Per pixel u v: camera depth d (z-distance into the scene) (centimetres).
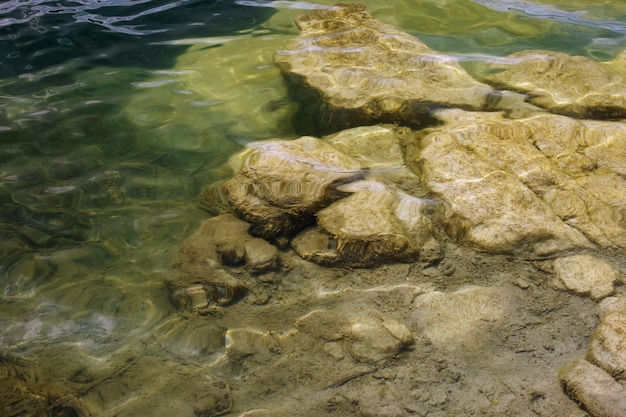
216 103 485
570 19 627
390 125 447
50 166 414
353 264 330
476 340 286
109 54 561
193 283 319
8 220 364
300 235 348
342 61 529
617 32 599
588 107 464
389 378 267
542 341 284
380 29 586
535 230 345
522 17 630
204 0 670
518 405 254
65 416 250
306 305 306
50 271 328
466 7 652
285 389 263
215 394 260
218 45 575
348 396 259
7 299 310
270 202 369
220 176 400
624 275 318
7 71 532
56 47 572
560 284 315
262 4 662
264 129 451
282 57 544
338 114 460
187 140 441
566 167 391
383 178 389
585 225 349
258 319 298
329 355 278
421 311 301
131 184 396
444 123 442
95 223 362
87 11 644
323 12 629
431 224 352
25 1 668
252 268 327
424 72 509
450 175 384
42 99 491
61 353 280
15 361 275
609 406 250
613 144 413
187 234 351
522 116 450
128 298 310
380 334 288
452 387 263
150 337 288
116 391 261
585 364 269
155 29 608
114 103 486
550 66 518
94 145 436
